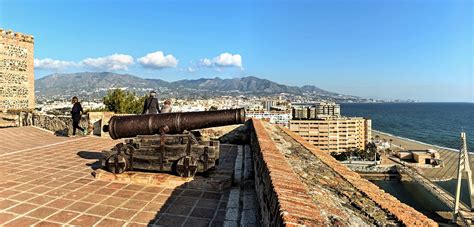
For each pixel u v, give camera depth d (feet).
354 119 264.31
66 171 20.15
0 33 73.46
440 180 171.32
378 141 293.84
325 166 15.21
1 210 13.20
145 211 13.52
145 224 12.14
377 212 9.67
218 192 16.29
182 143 18.01
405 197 149.48
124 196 15.42
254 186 17.31
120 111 81.05
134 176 17.66
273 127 33.12
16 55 77.30
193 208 13.97
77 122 39.04
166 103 27.89
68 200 14.67
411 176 172.76
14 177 18.51
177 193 16.02
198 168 17.52
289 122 257.14
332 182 12.37
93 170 20.44
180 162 17.20
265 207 10.16
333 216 8.40
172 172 18.06
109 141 34.71
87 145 31.50
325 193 10.58
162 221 12.49
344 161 211.00
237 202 14.65
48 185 17.03
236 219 12.63
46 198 14.89
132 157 18.45
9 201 14.34
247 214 12.99
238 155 26.22
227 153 27.20
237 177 19.10
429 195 151.53
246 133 34.91
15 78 77.20
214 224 12.26
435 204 137.39
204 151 17.51
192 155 17.61
